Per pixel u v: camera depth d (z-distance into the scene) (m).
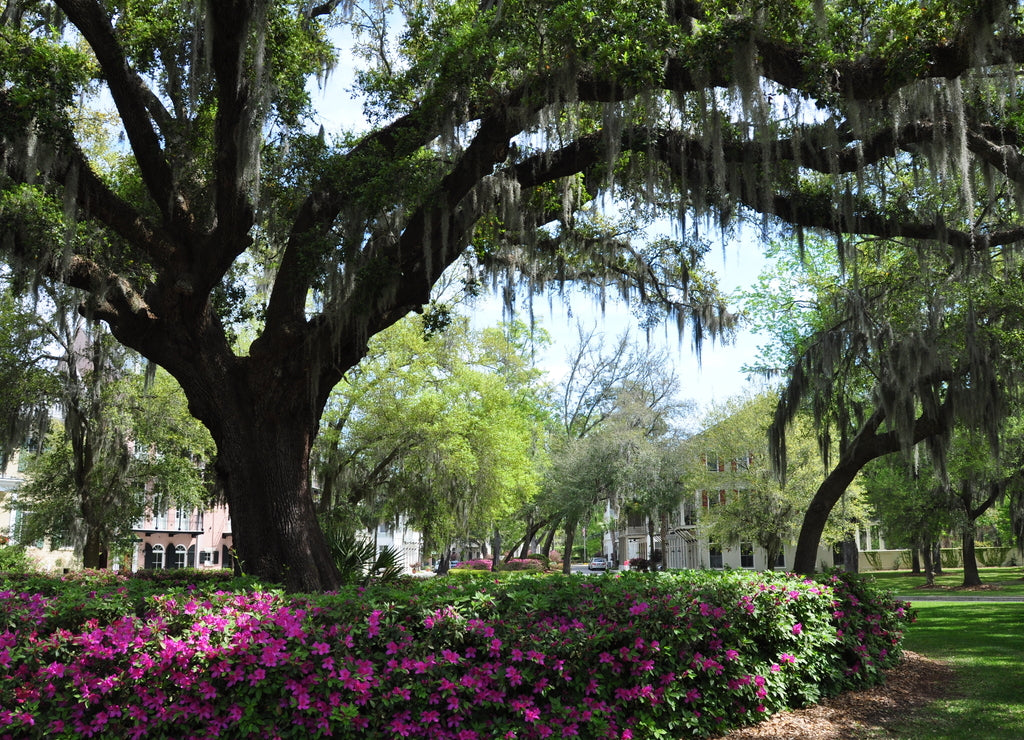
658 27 7.58
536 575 7.39
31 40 8.45
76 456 21.19
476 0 9.32
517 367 29.80
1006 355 12.16
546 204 10.69
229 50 7.31
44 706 4.64
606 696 5.44
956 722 6.32
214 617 4.88
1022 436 19.02
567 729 5.00
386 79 9.62
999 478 22.34
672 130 8.94
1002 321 12.64
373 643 5.00
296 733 4.62
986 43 6.90
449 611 5.21
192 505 25.50
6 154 8.30
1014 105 7.97
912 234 9.45
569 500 33.44
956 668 8.88
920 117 8.55
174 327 8.59
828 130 8.09
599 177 10.14
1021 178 8.56
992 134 9.07
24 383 19.61
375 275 8.27
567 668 5.30
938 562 40.69
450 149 8.61
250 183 8.25
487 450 25.14
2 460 19.69
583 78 8.22
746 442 25.97
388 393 23.42
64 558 29.05
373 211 8.68
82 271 8.63
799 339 18.20
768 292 19.58
